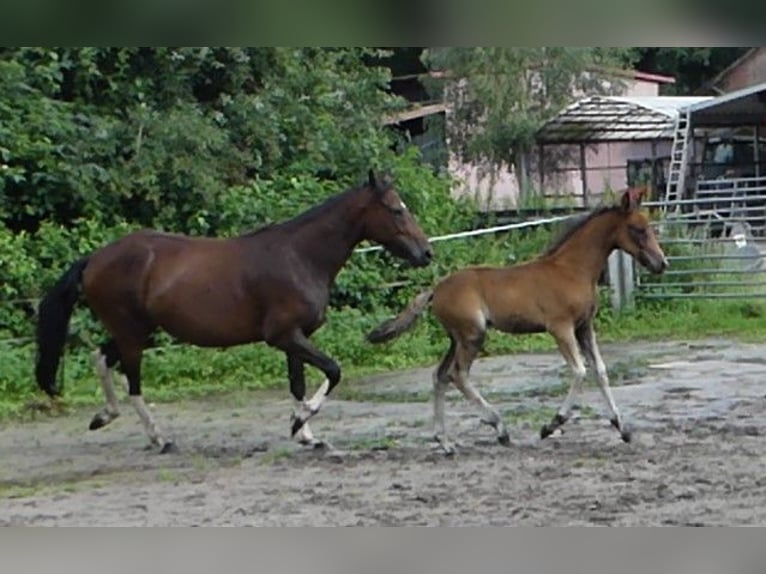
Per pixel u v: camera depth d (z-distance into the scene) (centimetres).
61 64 1922
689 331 1938
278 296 1048
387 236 1073
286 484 923
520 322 1034
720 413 1202
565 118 3434
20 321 1625
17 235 1784
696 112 3400
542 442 1069
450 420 1213
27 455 1100
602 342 1866
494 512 807
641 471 928
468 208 2306
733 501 822
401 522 786
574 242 1051
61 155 1842
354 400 1412
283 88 2170
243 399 1453
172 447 1094
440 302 1038
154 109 2027
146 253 1069
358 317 1783
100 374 1118
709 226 2225
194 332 1057
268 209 1933
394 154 2308
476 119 3441
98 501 880
